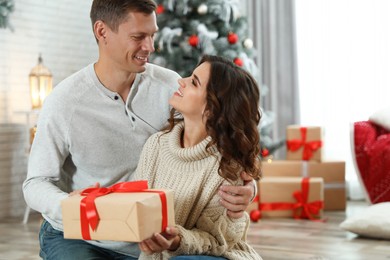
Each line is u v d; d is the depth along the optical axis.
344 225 4.55
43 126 2.26
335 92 6.54
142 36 2.19
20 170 5.79
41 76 5.55
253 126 2.08
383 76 6.36
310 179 5.33
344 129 6.50
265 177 5.62
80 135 2.28
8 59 5.66
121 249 2.24
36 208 2.18
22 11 5.75
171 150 2.11
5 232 4.97
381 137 5.02
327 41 6.55
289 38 6.67
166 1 5.71
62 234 2.31
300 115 6.68
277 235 4.60
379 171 4.91
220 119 2.02
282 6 6.69
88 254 2.17
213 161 2.04
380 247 4.18
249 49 5.91
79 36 6.21
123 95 2.34
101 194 1.82
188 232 1.93
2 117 5.64
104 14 2.20
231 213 2.02
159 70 2.44
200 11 5.64
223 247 2.02
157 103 2.37
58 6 6.02
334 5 6.52
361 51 6.42
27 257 4.07
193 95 2.06
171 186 2.09
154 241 1.82
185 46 5.58
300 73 6.68
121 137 2.32
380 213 4.50
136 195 1.81
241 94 2.05
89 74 2.30
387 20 6.32
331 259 3.85
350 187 6.41
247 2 6.78
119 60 2.22
